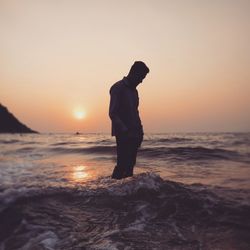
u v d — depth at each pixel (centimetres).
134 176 416
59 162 785
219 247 216
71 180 466
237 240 229
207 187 402
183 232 245
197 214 288
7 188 396
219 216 281
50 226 262
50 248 218
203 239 230
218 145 1531
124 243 221
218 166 666
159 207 306
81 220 276
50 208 312
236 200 331
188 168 628
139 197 336
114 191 356
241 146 1464
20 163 768
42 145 1714
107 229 252
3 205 323
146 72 421
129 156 423
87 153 1062
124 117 417
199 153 920
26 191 373
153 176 407
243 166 664
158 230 249
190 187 396
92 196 346
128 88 418
